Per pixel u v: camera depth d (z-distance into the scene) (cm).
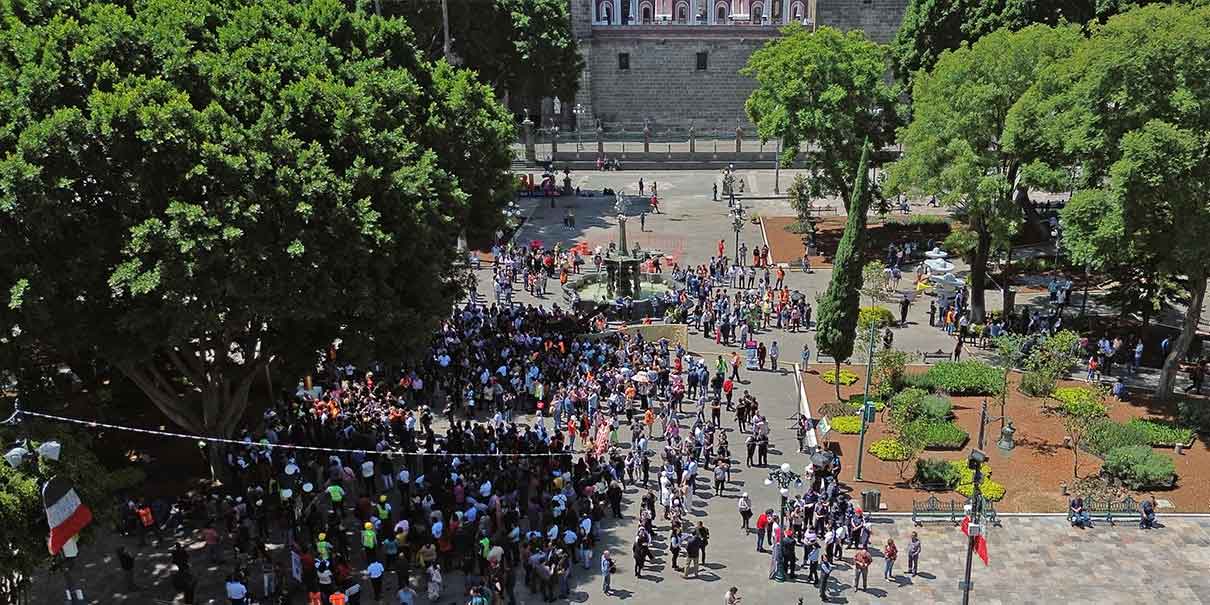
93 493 3111
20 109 3269
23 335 3319
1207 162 4416
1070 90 5191
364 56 4578
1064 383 5303
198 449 4525
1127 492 4241
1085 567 3731
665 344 5581
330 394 4916
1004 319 6097
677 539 3653
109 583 3550
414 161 4106
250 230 3391
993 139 5962
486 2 8762
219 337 3900
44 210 3134
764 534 3834
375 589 3472
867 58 7538
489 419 4853
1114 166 4497
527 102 11900
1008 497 4212
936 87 6059
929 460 4378
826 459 4069
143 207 3381
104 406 4662
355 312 3597
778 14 11512
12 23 3491
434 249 3916
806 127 7550
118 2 3928
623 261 6394
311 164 3531
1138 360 5450
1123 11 7462
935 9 8331
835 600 3516
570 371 5222
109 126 3231
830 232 8300
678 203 9306
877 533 3962
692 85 11762
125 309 3484
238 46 3944
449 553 3638
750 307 6281
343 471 4066
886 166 6638
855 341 5603
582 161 10725
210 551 3662
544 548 3628
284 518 3934
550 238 8156
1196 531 3962
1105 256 4750
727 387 5066
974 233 6031
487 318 5809
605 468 4109
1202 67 4491
